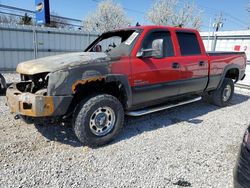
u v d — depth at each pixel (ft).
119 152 10.91
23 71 11.30
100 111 11.27
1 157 10.02
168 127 14.35
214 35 34.63
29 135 12.39
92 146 11.34
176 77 14.46
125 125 14.43
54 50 44.73
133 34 13.15
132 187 8.39
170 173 9.32
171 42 14.47
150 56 12.67
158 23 107.45
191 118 16.33
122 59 11.89
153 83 13.23
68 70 10.22
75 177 8.85
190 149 11.43
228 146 11.94
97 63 11.02
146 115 16.51
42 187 8.20
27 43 41.24
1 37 38.32
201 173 9.39
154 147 11.51
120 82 11.77
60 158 10.16
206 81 16.94
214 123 15.44
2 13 85.81
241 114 17.85
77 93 11.11
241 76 20.83
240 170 6.72
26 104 10.19
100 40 16.21
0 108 16.94
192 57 15.49
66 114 11.06
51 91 10.02
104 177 8.92
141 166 9.75
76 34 46.83
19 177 8.68
